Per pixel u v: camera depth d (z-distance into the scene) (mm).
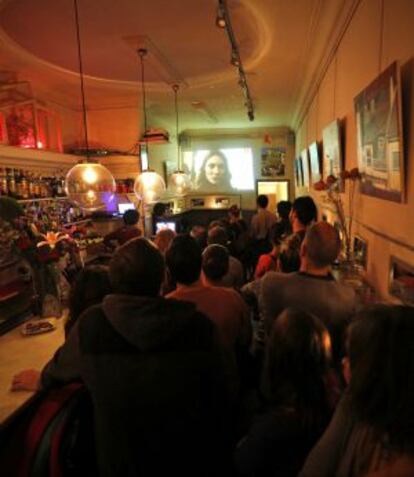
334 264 2357
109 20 3092
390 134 1688
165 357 1040
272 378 1095
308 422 994
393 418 618
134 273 1123
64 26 3182
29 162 4008
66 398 1224
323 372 1046
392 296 1805
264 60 4055
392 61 1792
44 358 1868
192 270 1686
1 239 2457
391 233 1829
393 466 619
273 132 9039
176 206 8367
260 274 2900
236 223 5512
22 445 1360
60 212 4359
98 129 5836
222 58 4062
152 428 1069
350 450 713
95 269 1570
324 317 1507
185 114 7062
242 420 1406
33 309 2414
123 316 1052
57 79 4453
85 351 1081
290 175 9062
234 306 1707
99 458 1123
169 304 1090
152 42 3592
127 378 1040
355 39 2561
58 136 4773
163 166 7516
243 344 1778
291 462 981
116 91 5145
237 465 1062
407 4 1590
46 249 2320
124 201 5555
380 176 1875
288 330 1080
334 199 2828
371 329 679
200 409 1097
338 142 2945
